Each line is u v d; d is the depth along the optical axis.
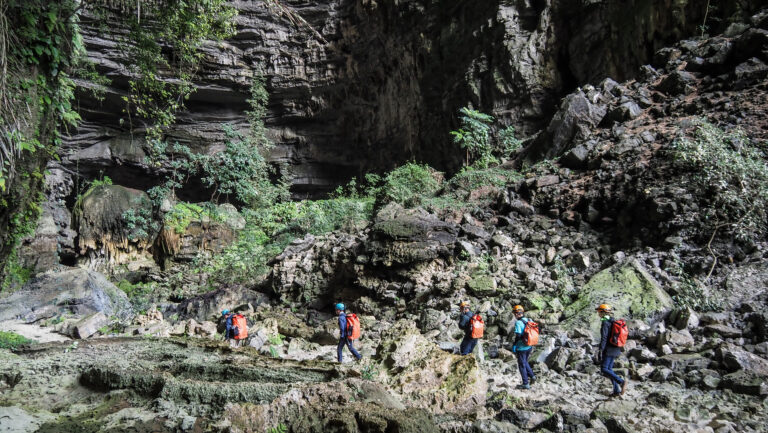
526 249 13.03
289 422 5.66
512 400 7.04
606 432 5.81
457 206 15.62
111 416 6.10
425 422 5.48
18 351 10.00
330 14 29.28
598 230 13.07
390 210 15.59
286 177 30.81
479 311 11.25
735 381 6.79
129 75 26.56
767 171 11.06
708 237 10.80
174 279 19.58
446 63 24.09
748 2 15.65
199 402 6.37
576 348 8.88
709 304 9.27
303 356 10.62
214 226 21.70
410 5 24.78
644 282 9.88
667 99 15.57
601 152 14.56
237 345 11.34
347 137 31.52
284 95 31.44
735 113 13.23
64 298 15.62
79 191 29.55
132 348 9.98
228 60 29.58
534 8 21.34
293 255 15.75
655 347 8.59
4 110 7.80
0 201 8.86
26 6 8.30
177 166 27.86
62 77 9.54
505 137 19.92
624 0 18.50
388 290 13.24
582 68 20.12
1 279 9.66
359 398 6.06
